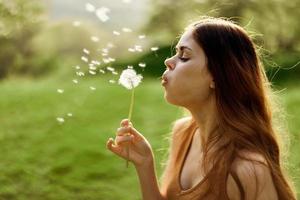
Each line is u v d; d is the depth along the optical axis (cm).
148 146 233
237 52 213
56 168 706
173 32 1541
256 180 197
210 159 209
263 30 1186
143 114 970
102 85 1191
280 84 1179
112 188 645
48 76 1616
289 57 1267
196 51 213
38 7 1165
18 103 1046
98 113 980
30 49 1641
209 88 214
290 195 206
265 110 217
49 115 960
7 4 1076
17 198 628
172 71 217
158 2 1538
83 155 750
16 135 842
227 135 209
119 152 233
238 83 212
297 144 688
